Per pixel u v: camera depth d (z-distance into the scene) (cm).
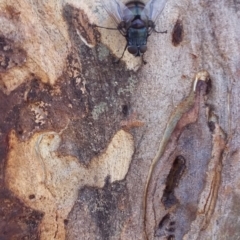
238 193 7
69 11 6
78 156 6
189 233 7
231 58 6
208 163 7
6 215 6
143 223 7
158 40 6
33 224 6
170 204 7
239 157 7
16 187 6
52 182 6
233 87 6
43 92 6
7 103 6
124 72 6
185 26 6
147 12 6
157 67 6
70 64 6
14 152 6
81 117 6
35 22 6
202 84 6
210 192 7
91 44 6
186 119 6
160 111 6
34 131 6
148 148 6
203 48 6
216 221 7
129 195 6
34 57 6
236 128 7
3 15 6
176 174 7
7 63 6
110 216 6
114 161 6
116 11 6
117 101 6
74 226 6
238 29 6
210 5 6
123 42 6
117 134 6
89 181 6
